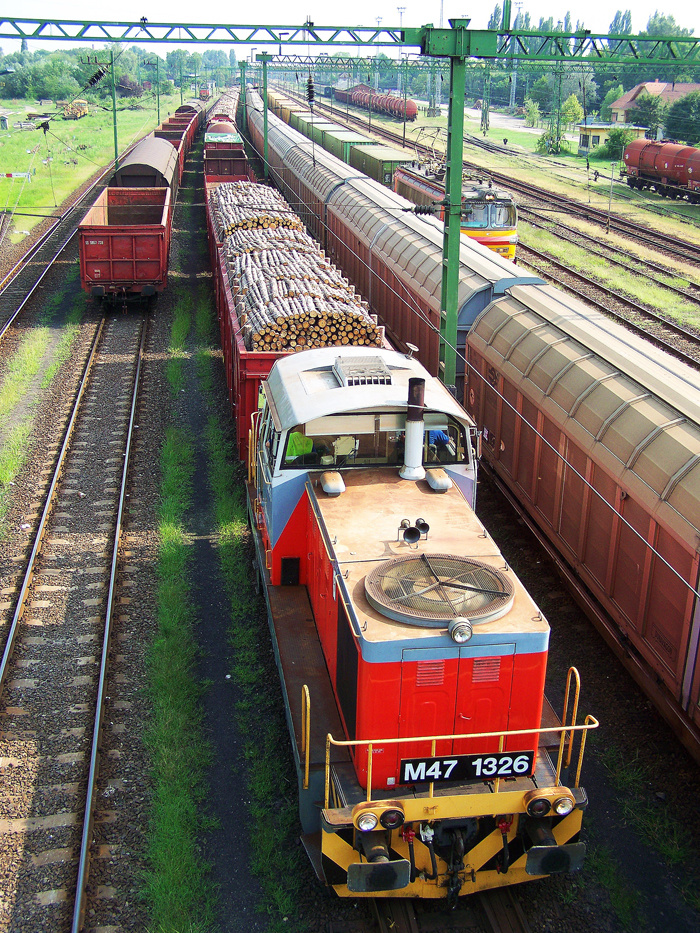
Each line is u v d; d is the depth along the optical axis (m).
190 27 16.61
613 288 26.52
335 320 13.64
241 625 11.05
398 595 6.87
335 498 8.45
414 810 6.57
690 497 8.56
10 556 12.38
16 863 7.57
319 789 7.20
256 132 52.94
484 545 7.69
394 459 9.06
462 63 12.56
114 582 11.76
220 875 7.59
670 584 8.84
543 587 12.02
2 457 15.40
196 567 12.45
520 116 92.00
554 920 7.16
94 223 25.84
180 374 19.75
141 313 24.72
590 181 50.28
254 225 22.02
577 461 10.95
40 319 23.98
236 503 14.01
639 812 8.27
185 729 9.24
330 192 28.16
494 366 13.60
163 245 23.91
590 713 9.60
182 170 49.38
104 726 9.23
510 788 6.83
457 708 6.81
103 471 15.19
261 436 10.55
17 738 9.04
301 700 7.83
